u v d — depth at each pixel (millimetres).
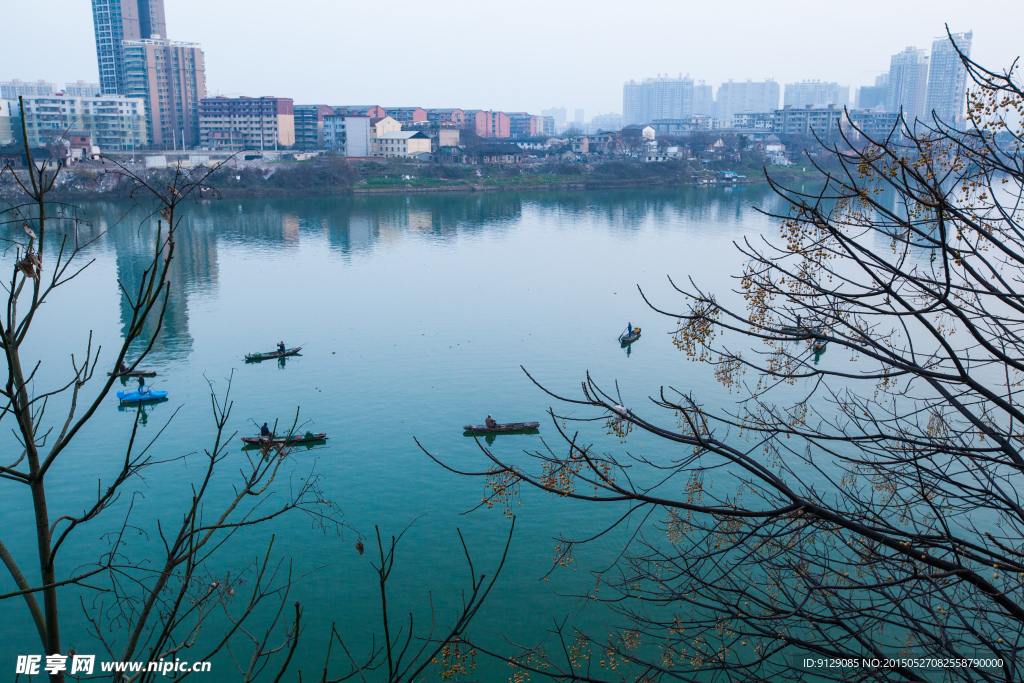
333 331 59000
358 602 25500
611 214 133250
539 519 30203
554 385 46344
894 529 8734
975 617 10484
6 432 38750
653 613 23250
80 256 86625
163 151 183250
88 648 22641
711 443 9211
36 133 185375
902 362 8344
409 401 44000
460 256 92438
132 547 28719
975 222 9602
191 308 66125
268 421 41031
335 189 161625
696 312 9141
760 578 13172
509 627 23812
